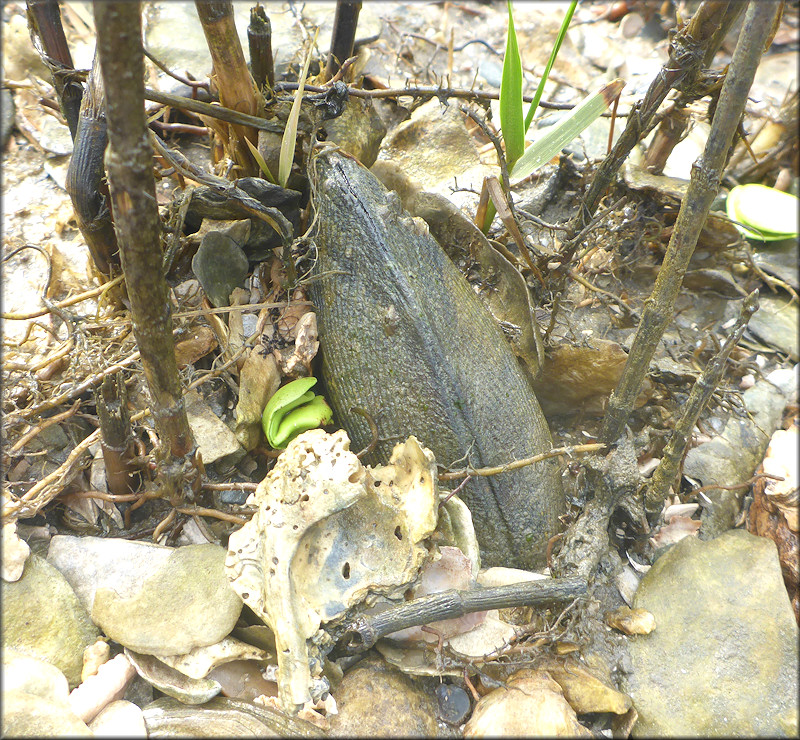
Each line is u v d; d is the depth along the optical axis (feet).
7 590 0.51
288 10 0.87
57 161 0.74
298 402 0.56
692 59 0.55
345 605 0.50
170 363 0.48
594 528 0.55
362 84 0.75
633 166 0.71
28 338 0.58
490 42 0.93
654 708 0.52
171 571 0.52
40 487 0.53
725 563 0.57
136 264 0.43
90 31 0.80
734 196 0.76
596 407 0.64
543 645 0.52
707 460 0.63
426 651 0.52
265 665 0.51
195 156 0.73
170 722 0.49
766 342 0.71
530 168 0.59
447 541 0.53
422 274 0.56
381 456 0.57
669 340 0.69
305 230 0.60
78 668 0.51
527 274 0.65
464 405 0.55
